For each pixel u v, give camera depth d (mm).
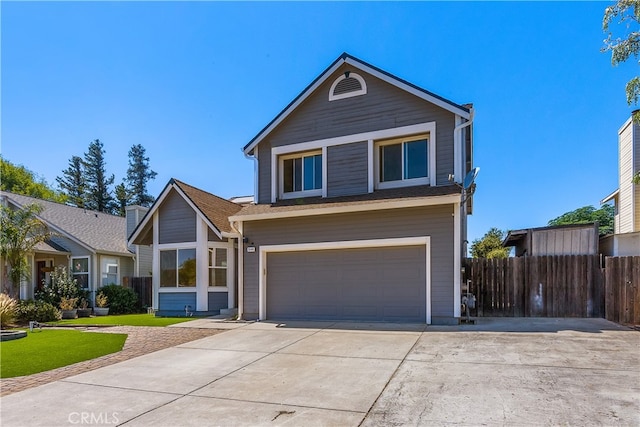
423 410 4219
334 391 4992
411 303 10148
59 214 20453
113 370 6500
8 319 12898
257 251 11891
